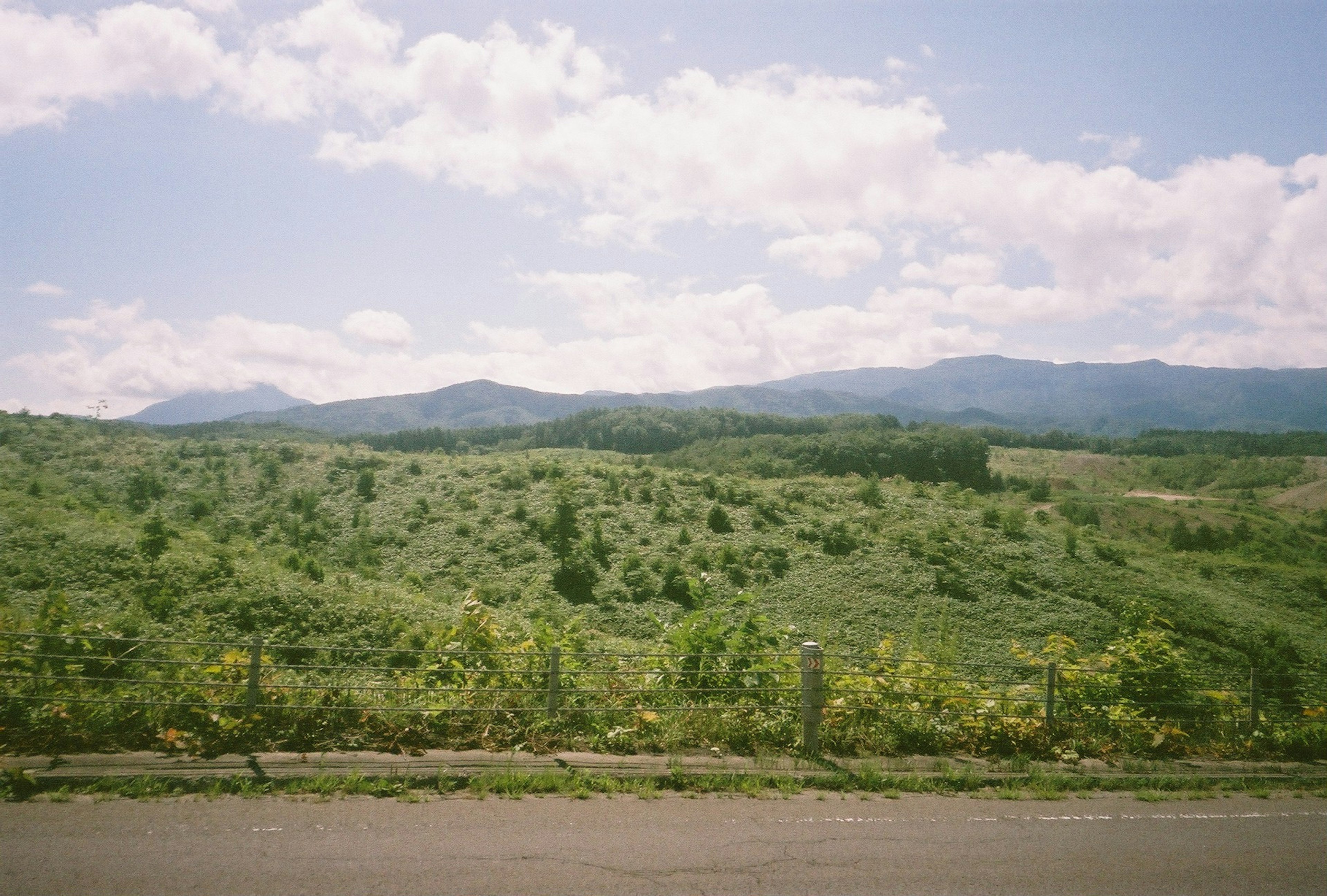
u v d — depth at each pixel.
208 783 6.55
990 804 7.47
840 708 9.23
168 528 39.22
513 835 5.96
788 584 46.50
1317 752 10.23
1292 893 5.70
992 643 39.84
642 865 5.54
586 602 44.53
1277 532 80.62
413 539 52.91
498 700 9.02
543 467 70.62
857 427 196.62
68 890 4.72
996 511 61.78
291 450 73.38
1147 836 6.79
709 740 8.84
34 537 32.72
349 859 5.36
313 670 9.54
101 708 7.55
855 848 6.08
